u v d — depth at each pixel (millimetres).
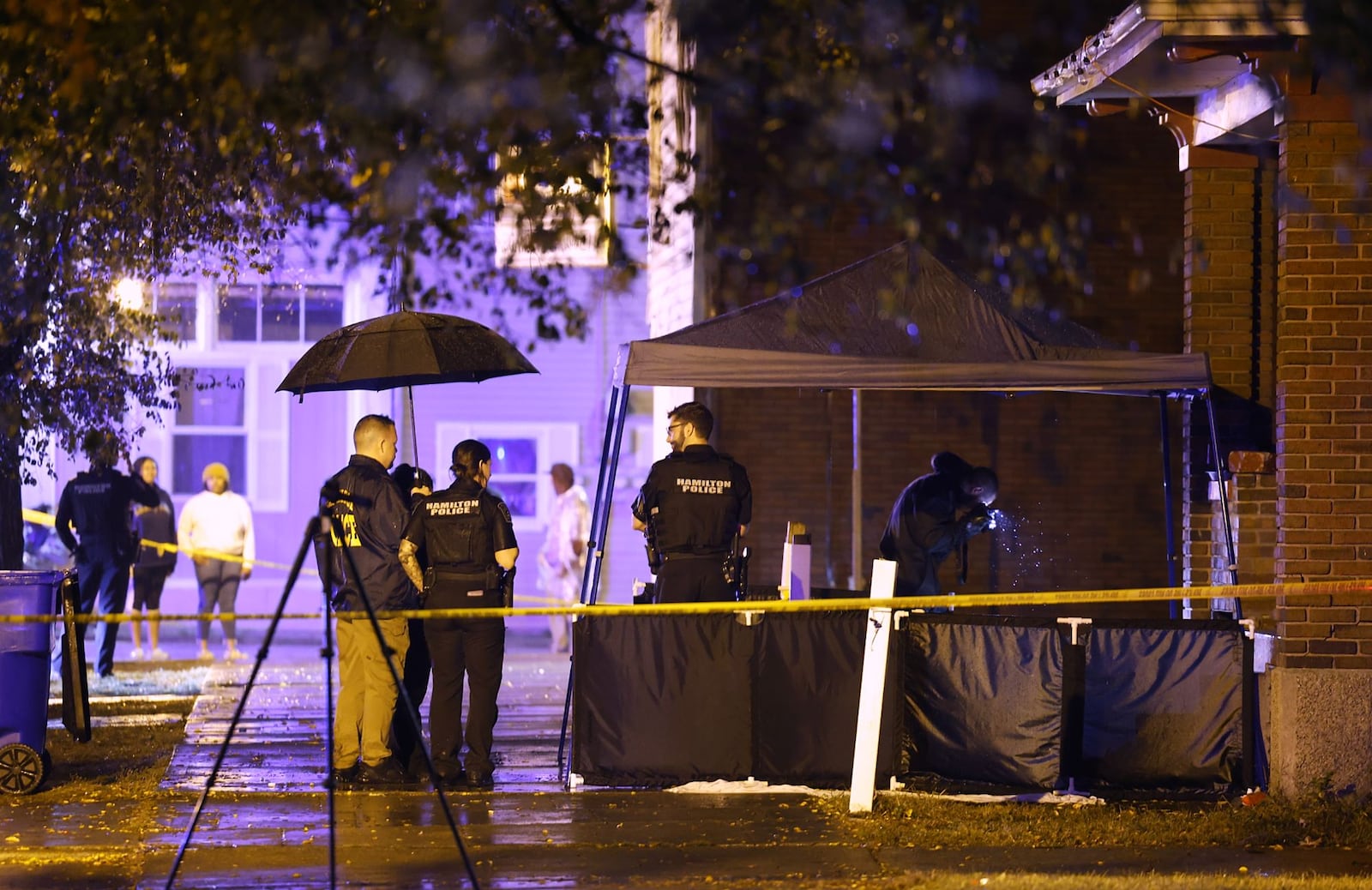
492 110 28438
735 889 26625
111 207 39344
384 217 29609
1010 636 33875
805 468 53000
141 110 29078
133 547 55312
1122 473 53031
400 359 35656
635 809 32812
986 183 37125
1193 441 41781
